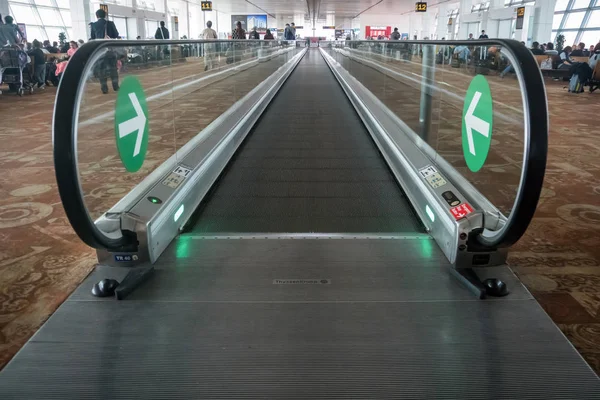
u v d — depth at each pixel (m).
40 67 10.77
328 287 2.09
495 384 1.51
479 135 2.44
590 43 19.30
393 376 1.54
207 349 1.67
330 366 1.58
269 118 6.42
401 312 1.89
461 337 1.74
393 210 3.13
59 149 1.63
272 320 1.84
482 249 2.19
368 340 1.72
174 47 3.75
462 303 1.96
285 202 3.27
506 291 2.03
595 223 3.01
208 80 4.80
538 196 1.69
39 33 20.59
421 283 2.12
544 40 18.36
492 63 2.24
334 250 2.45
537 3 18.09
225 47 5.32
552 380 1.53
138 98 2.53
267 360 1.61
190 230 2.80
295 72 14.69
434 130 3.81
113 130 2.36
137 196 2.50
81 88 1.70
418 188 3.04
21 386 1.50
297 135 5.37
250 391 1.48
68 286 2.20
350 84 8.86
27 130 6.09
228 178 3.80
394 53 5.40
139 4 25.95
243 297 2.01
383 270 2.24
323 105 7.61
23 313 1.98
